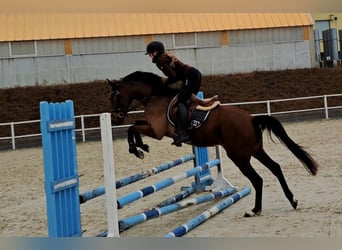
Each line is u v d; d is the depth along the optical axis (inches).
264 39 940.6
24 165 467.2
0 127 776.3
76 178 173.3
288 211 223.3
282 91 889.5
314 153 396.5
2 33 847.7
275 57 944.3
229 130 216.8
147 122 228.7
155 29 898.1
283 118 736.3
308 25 951.0
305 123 667.4
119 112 237.3
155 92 229.5
